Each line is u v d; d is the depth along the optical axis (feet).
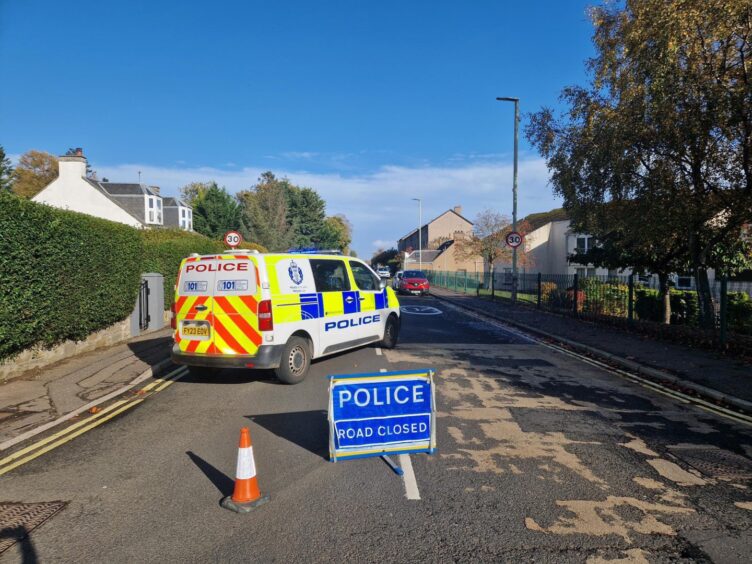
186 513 12.62
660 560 10.67
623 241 43.39
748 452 16.93
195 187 259.80
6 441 17.33
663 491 13.92
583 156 42.80
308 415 20.77
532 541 11.34
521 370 29.89
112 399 23.34
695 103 31.42
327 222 274.16
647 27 32.35
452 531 11.75
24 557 10.69
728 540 11.48
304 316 26.55
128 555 10.78
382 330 34.53
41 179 176.14
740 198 33.42
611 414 21.18
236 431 18.83
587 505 13.06
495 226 147.74
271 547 11.07
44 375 26.76
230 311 24.40
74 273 29.68
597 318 51.34
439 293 110.11
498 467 15.48
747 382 25.64
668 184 36.50
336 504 13.06
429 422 16.63
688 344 36.70
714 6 28.22
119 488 14.05
